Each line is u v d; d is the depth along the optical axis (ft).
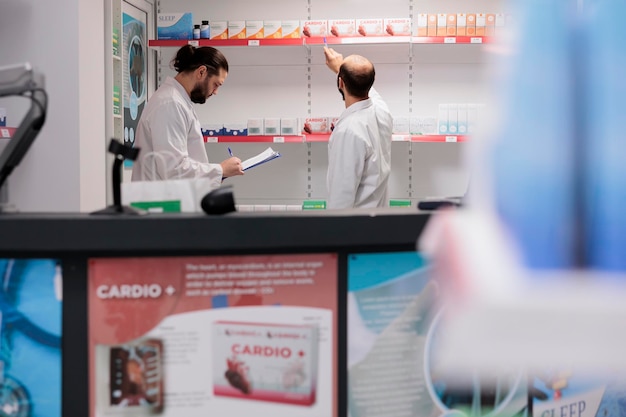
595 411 5.69
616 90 1.14
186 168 12.01
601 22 1.16
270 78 16.38
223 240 5.09
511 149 1.18
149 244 5.08
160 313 5.41
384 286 5.55
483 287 1.15
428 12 15.94
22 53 11.82
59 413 5.46
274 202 16.51
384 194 13.12
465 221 1.22
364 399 5.58
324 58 16.24
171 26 15.07
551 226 1.15
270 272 5.43
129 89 14.71
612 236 1.13
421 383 5.65
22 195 11.86
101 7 12.66
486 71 1.24
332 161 12.37
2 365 5.46
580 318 1.11
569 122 1.16
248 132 15.14
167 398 5.45
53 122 11.78
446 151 16.05
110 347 5.42
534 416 5.57
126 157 5.60
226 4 16.38
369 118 12.39
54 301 5.40
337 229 5.12
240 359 5.48
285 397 5.51
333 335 5.53
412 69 16.03
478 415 5.60
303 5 16.22
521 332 1.13
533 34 1.19
